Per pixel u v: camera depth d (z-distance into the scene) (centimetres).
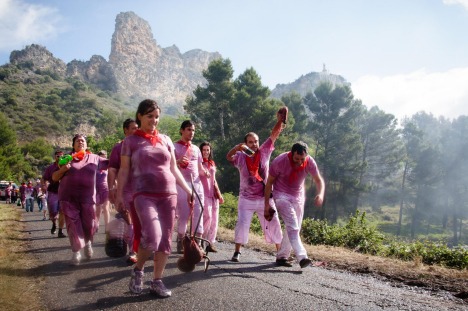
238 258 610
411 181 7756
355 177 6244
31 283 434
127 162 397
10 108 16188
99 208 844
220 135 5300
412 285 493
